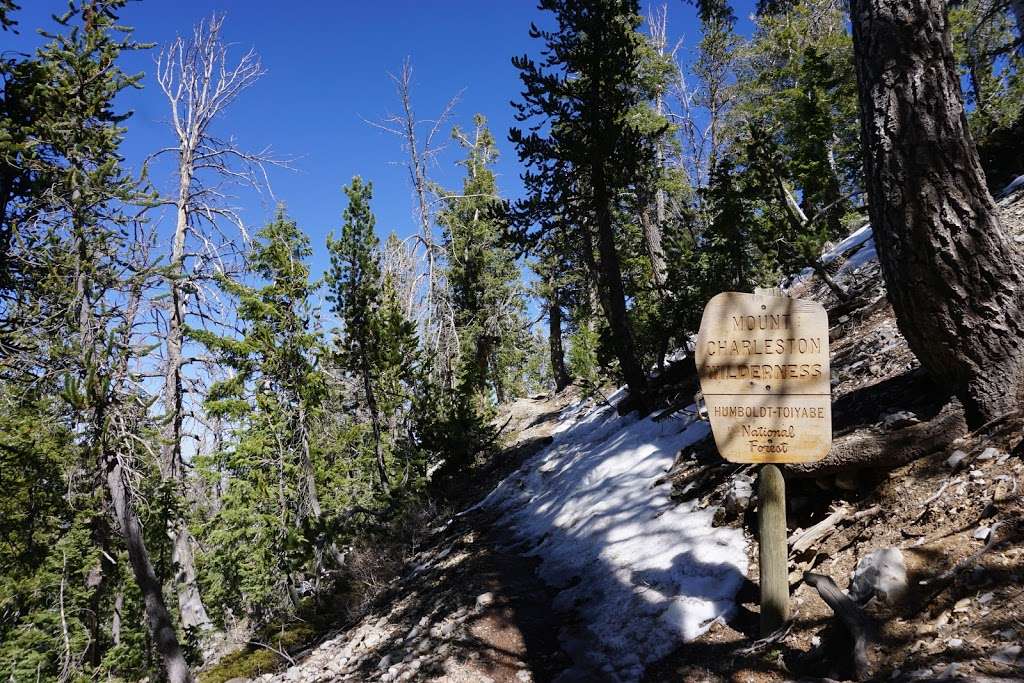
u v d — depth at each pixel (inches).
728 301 169.9
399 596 405.4
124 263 553.9
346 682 284.7
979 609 135.2
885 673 134.6
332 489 798.5
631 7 540.4
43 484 507.2
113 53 552.7
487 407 1022.4
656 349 547.8
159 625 478.0
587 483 400.2
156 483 562.3
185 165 832.3
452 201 1242.0
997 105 797.2
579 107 522.9
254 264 810.2
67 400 446.0
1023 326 183.0
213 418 780.6
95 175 518.0
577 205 541.0
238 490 752.3
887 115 191.8
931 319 189.9
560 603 266.5
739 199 409.1
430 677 238.2
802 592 182.4
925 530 168.4
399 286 1083.9
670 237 510.6
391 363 795.4
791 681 149.5
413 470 729.6
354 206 804.6
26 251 505.4
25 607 554.9
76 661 537.3
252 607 761.0
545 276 1251.8
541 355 1620.3
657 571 238.8
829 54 855.1
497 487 566.9
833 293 441.4
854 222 685.9
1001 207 388.5
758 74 1173.7
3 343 494.0
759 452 165.8
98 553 560.7
